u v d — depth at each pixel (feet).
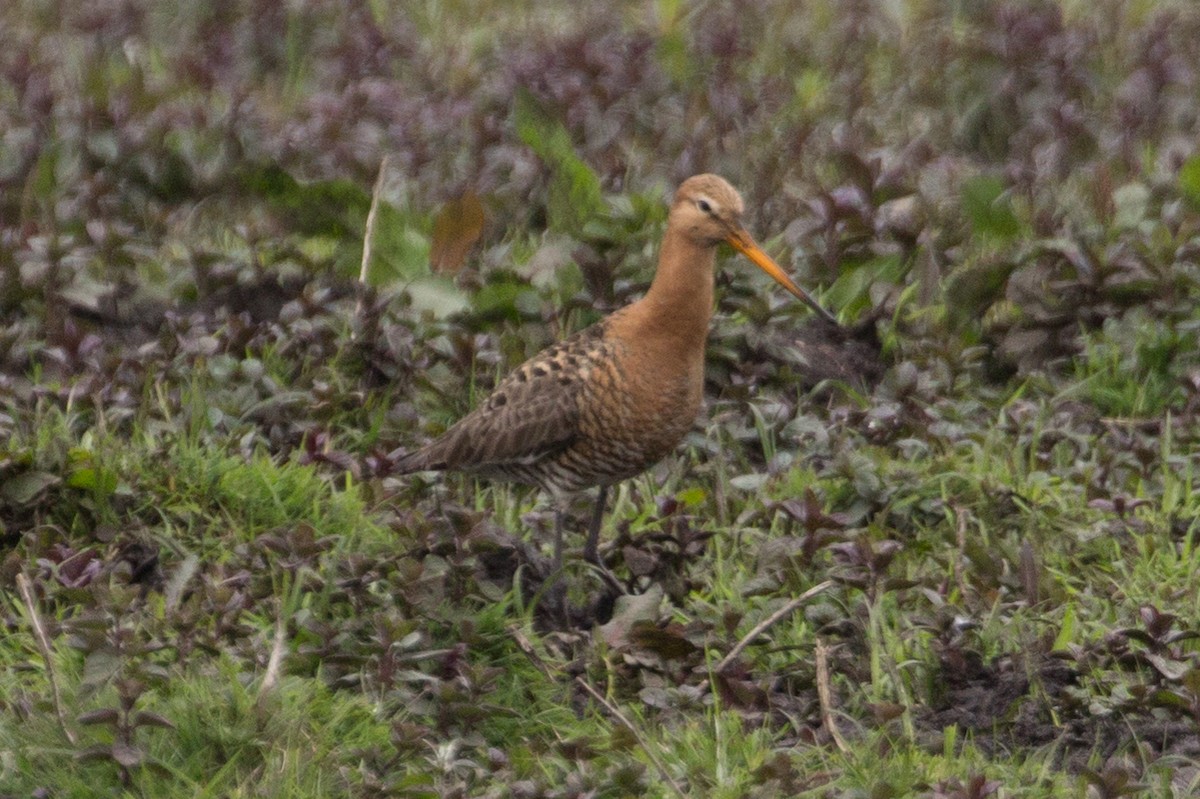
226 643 29.99
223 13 65.82
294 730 27.45
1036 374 42.32
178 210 48.65
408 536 31.94
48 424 35.96
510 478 35.04
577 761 27.61
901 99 61.36
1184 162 51.60
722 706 29.45
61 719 27.37
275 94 59.72
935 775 27.53
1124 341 43.04
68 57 61.62
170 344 40.09
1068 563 35.14
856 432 39.09
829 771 27.50
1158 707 29.22
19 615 31.17
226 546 33.76
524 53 61.05
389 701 28.81
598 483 34.06
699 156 52.75
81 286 42.04
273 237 46.39
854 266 44.91
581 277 43.24
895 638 31.07
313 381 39.55
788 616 32.30
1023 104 58.59
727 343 40.98
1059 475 38.11
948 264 46.83
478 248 47.03
